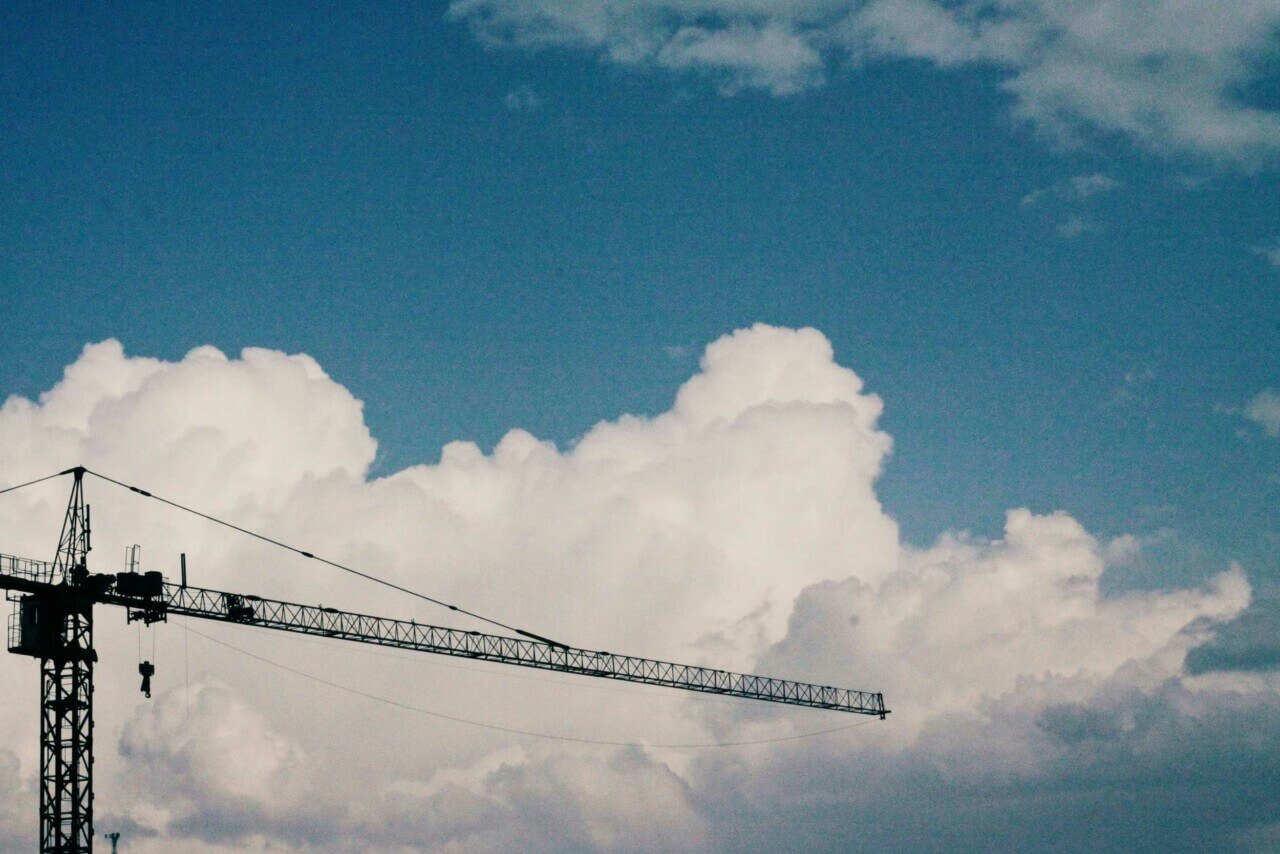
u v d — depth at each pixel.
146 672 156.38
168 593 163.62
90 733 148.50
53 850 144.38
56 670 148.88
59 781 146.12
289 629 178.38
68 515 155.25
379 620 188.38
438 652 193.88
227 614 170.50
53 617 148.50
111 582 154.38
